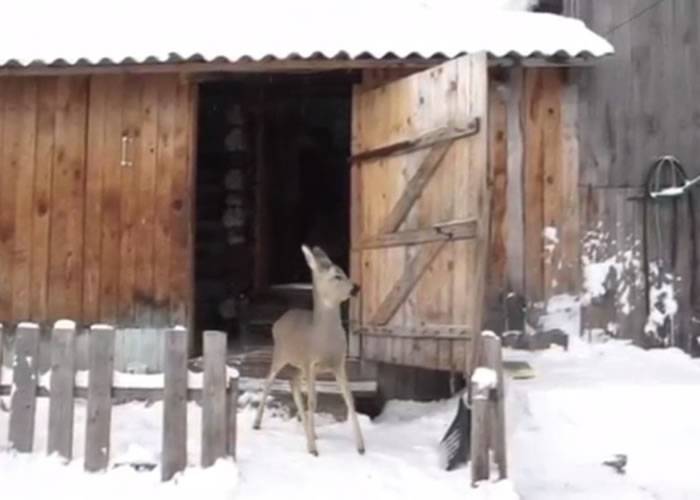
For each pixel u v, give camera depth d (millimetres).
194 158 7773
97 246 7684
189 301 7680
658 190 7746
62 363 5215
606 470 5508
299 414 6637
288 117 12562
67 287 7660
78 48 7078
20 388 5266
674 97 7883
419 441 6273
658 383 6340
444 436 5973
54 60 6969
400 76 7453
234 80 9141
